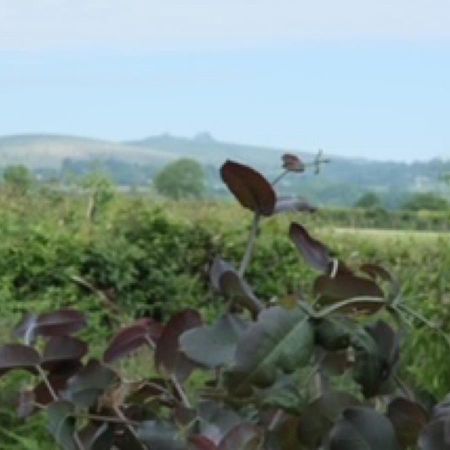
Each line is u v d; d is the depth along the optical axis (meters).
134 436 2.76
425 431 2.42
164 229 12.97
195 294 12.80
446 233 6.57
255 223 3.03
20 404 2.98
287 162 3.13
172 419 2.77
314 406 2.61
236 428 2.49
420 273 5.74
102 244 12.53
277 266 12.73
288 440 2.66
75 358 2.89
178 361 2.81
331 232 12.18
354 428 2.46
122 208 13.41
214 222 13.14
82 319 3.11
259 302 2.79
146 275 12.83
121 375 2.93
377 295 2.71
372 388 2.72
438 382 4.90
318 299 2.70
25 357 2.87
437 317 5.04
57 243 12.36
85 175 13.97
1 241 12.13
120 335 2.98
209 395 2.70
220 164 2.97
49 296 11.81
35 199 13.85
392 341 2.74
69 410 2.75
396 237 11.02
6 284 11.72
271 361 2.47
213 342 2.58
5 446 5.08
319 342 2.57
